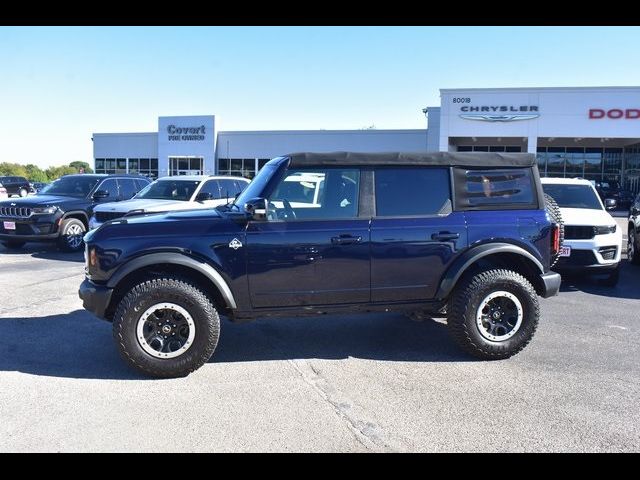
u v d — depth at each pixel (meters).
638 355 5.34
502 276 5.12
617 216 24.81
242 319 5.01
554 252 5.41
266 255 4.85
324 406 4.12
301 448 3.48
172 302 4.65
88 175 13.63
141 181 14.31
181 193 11.40
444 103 30.05
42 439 3.59
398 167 5.16
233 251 4.81
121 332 4.59
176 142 42.00
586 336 5.98
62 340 5.77
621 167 35.50
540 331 6.18
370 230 5.00
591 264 8.36
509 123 29.48
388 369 4.95
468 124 29.89
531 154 5.40
